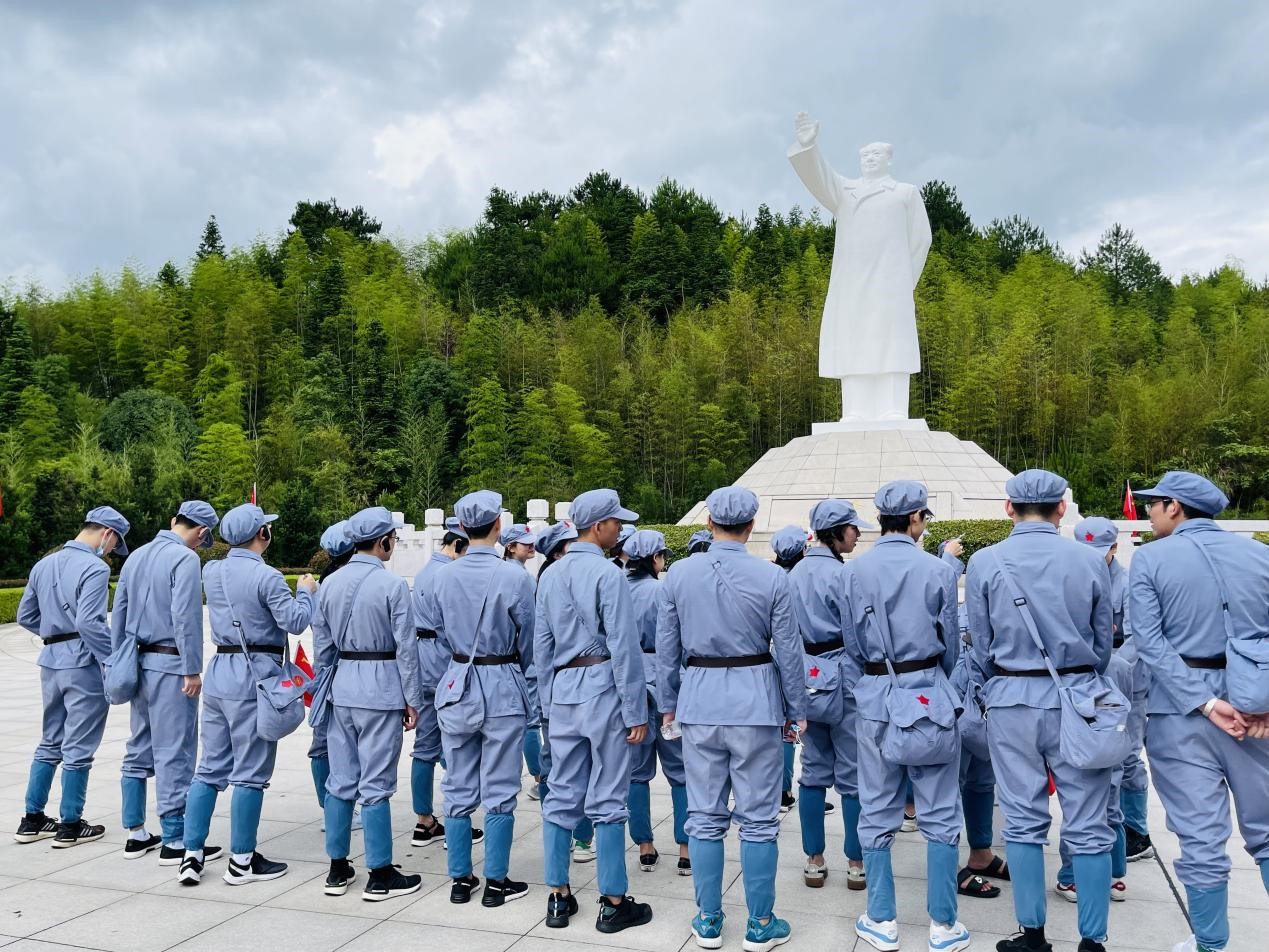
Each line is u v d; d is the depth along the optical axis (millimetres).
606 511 4977
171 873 5445
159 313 45562
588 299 53906
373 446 40094
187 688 5555
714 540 4867
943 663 4688
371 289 50062
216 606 5504
